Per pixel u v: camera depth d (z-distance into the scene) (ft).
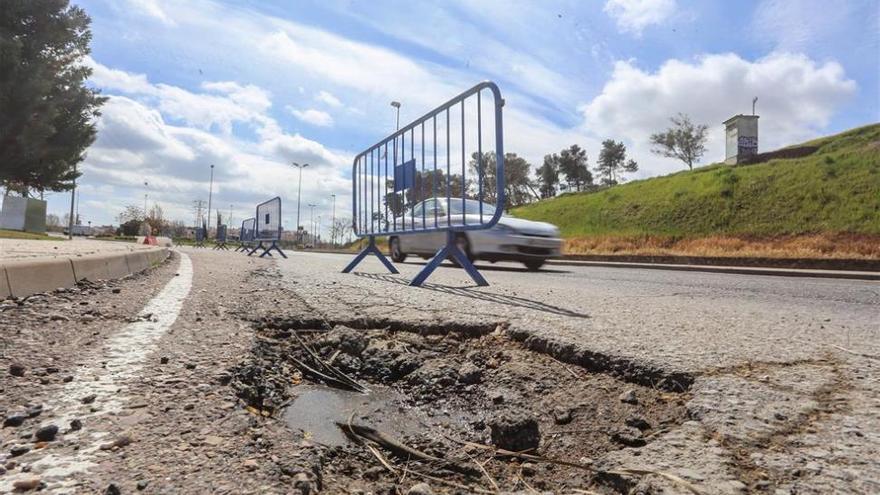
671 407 5.16
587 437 4.75
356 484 4.00
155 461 3.69
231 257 41.06
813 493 3.32
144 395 5.06
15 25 85.87
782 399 4.95
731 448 3.98
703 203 88.33
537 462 4.37
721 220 81.61
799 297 16.38
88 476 3.43
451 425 5.33
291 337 8.27
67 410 4.61
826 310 12.51
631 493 3.50
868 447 3.91
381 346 7.88
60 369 5.85
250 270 22.20
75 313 9.33
